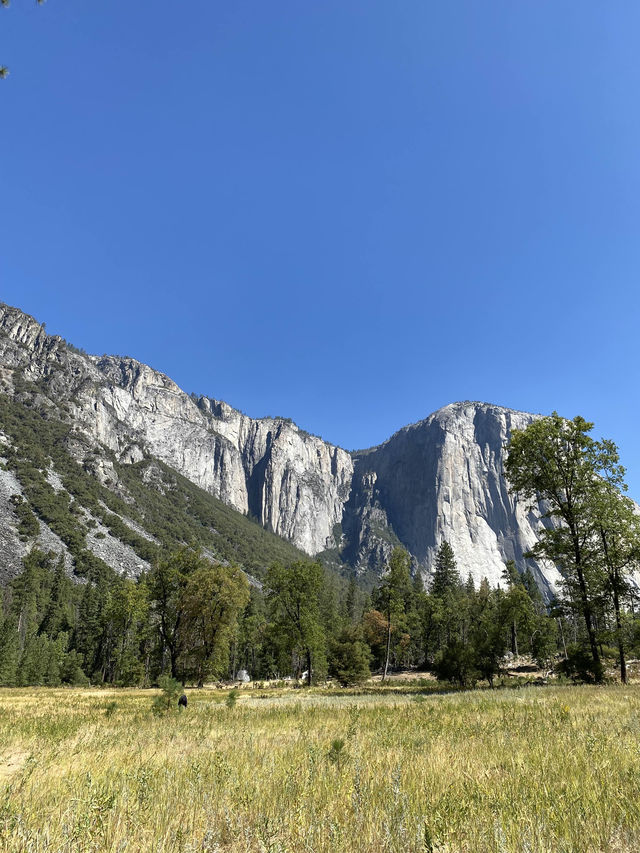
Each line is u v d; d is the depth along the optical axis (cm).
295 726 1262
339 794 531
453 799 480
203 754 815
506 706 1505
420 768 648
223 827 448
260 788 571
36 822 463
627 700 1549
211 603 5081
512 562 9044
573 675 2833
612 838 385
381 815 450
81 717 1709
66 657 7756
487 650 3419
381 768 655
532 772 605
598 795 489
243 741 967
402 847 382
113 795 510
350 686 4488
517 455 3120
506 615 5556
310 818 449
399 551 5244
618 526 2759
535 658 5366
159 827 439
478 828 412
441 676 3475
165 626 5288
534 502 3148
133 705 2428
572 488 2995
